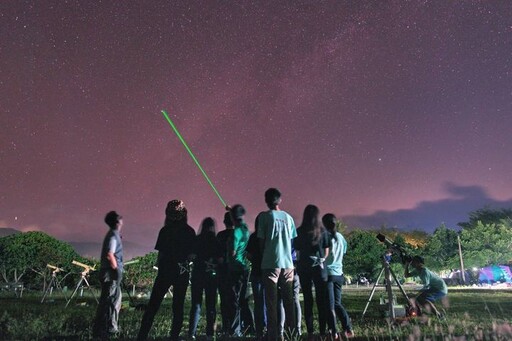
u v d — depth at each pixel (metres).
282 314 6.18
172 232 5.82
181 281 5.70
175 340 5.63
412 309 8.08
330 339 5.66
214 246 6.61
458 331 5.75
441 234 50.41
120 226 6.50
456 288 27.77
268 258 5.61
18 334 5.98
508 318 7.52
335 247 6.31
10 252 25.80
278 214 5.81
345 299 15.65
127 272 21.86
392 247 8.47
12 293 20.80
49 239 27.31
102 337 5.89
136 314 9.28
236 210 6.88
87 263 26.14
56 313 9.33
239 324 6.66
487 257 45.78
